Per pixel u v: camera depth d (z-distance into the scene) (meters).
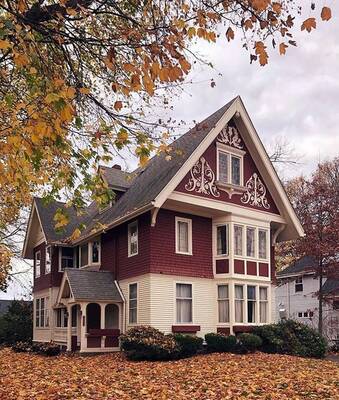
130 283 23.11
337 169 44.47
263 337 22.22
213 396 10.45
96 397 10.23
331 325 35.88
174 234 22.98
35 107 5.35
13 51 5.35
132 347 19.34
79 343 23.16
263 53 6.00
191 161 21.95
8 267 29.84
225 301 23.52
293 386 11.76
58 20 6.21
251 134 24.95
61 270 28.34
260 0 5.66
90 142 6.78
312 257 33.12
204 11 6.30
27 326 31.52
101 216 26.70
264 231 25.66
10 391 10.86
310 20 5.47
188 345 19.92
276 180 25.88
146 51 6.30
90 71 7.96
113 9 7.18
